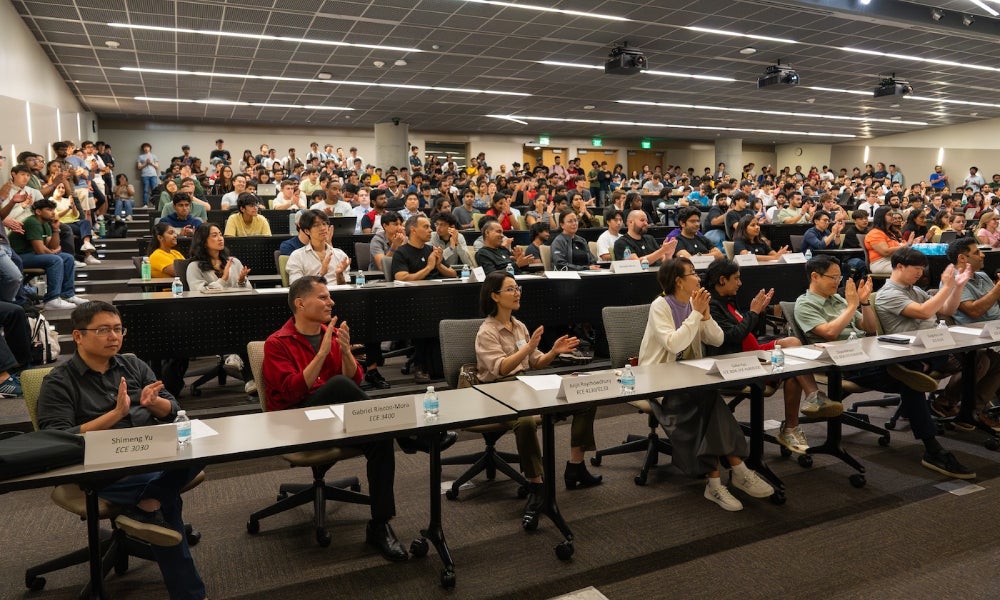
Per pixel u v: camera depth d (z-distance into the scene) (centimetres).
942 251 633
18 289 525
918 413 351
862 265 751
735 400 369
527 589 241
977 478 342
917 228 778
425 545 265
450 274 548
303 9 884
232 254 638
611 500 321
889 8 920
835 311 390
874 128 2212
